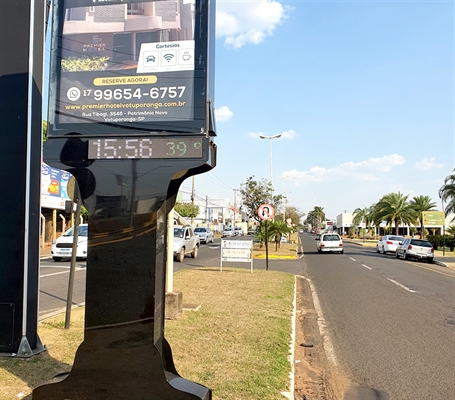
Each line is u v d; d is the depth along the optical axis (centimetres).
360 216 9544
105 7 438
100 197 411
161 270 421
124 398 387
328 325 902
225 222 12444
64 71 434
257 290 1175
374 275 1809
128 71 427
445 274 2014
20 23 598
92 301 401
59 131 427
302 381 584
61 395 394
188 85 418
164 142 407
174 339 667
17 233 581
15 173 587
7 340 576
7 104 594
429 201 6331
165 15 429
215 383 504
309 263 2366
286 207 7388
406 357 691
